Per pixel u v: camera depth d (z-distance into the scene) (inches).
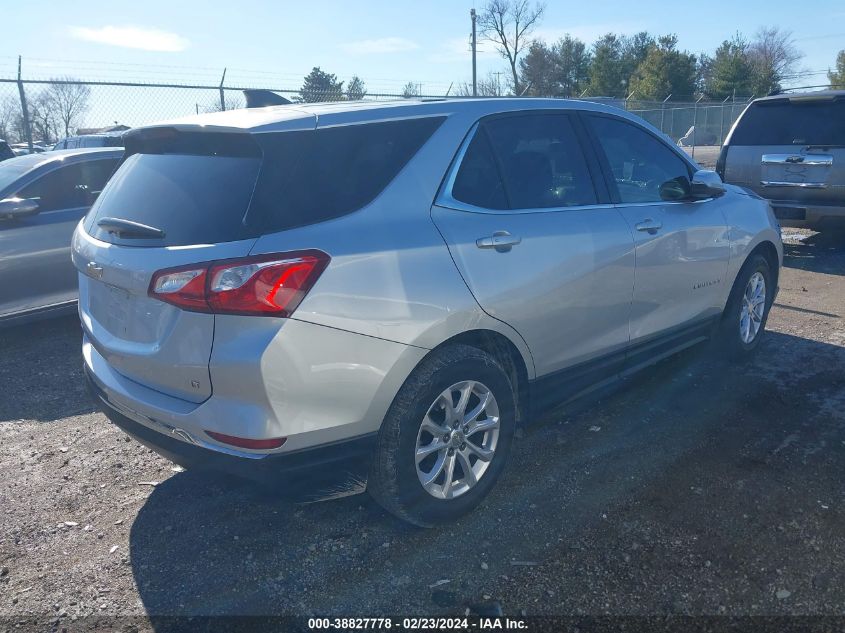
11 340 257.0
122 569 123.5
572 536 126.8
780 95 350.0
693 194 177.0
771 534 124.6
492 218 132.3
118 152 272.2
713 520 129.5
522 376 140.6
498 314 128.9
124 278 114.9
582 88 2496.3
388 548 126.3
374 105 129.4
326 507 140.1
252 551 127.0
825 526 126.2
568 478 146.6
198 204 114.3
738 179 363.3
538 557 121.5
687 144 1291.8
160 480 154.0
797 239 407.8
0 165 264.8
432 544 126.7
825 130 335.6
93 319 133.8
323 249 109.1
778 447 155.8
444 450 126.2
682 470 147.6
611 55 2386.8
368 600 113.2
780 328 240.5
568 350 146.0
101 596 116.6
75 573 122.8
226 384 105.7
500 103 144.0
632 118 173.6
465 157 133.3
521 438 165.3
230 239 107.4
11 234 238.7
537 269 135.3
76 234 139.6
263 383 104.1
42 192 250.2
